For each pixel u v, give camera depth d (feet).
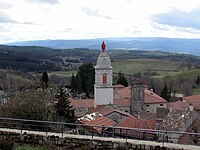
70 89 394.93
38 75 501.56
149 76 542.16
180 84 461.37
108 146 68.28
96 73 256.52
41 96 150.82
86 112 257.34
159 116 183.93
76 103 283.38
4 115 130.31
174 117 142.31
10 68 525.75
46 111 142.41
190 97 315.78
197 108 266.77
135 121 162.71
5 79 306.35
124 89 342.23
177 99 384.47
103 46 257.55
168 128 135.23
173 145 65.41
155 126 149.07
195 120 139.23
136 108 285.02
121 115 205.16
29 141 73.51
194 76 495.00
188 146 64.80
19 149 69.10
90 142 69.62
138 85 290.15
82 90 396.37
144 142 67.36
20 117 131.95
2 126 97.71
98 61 257.34
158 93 431.84
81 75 398.42
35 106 137.08
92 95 395.96
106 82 256.11
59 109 210.79
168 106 281.13
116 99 290.76
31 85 297.74
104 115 199.93
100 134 91.35
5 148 68.33
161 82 472.85
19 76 384.88
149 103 296.30
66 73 591.78
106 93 256.32
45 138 72.69
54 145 71.46
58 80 504.02
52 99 191.93
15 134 74.69
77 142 70.54
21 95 153.58
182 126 132.36
